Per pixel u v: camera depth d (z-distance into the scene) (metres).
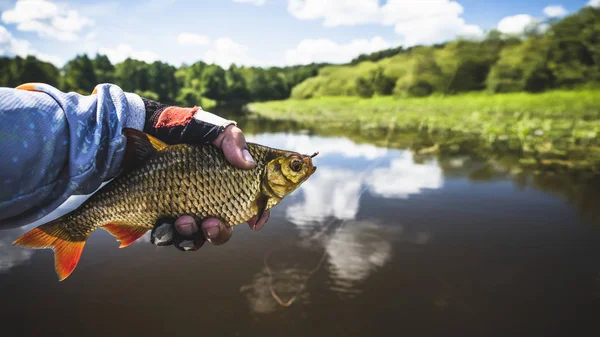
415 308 0.71
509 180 1.42
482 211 1.12
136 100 0.30
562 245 0.92
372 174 1.53
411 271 0.82
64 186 0.24
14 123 0.22
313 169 0.35
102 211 0.31
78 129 0.24
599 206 1.15
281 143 2.39
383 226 1.03
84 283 0.80
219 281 0.80
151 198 0.30
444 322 0.68
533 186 1.35
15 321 0.69
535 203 1.19
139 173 0.30
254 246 0.94
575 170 1.55
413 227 1.03
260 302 0.73
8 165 0.21
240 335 0.65
